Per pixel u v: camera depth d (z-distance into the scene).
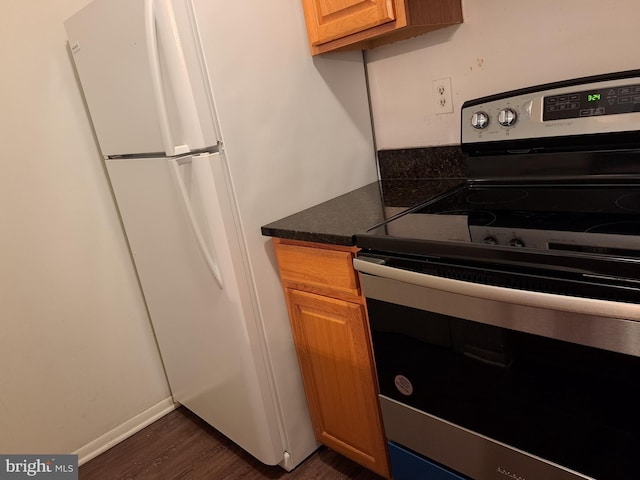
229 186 1.39
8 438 1.82
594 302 0.80
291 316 1.55
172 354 2.00
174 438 2.04
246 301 1.47
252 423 1.63
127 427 2.11
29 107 1.74
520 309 0.92
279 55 1.47
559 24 1.34
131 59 1.40
